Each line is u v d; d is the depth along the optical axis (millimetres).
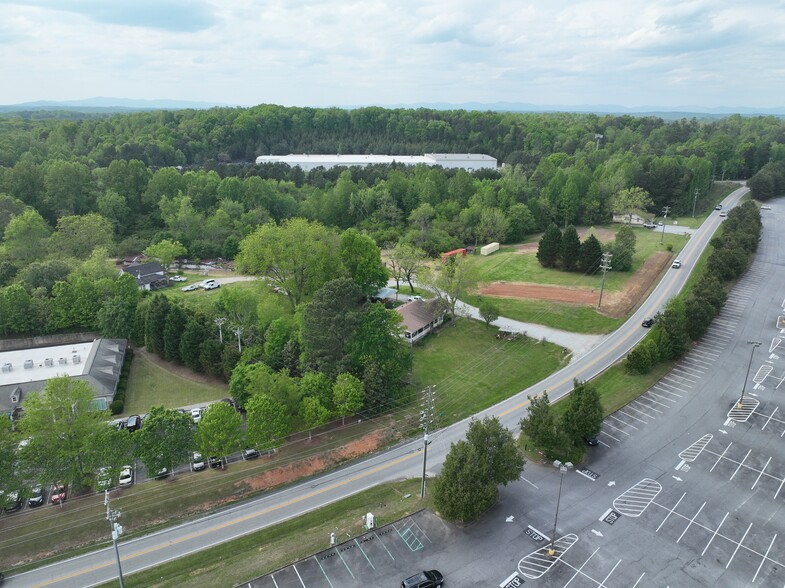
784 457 58906
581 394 59594
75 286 95625
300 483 58094
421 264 116500
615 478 55906
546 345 88625
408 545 47750
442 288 99125
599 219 165250
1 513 54781
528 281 116750
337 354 72312
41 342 93000
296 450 63375
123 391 78188
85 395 58500
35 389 74562
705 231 146375
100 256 111062
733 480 55375
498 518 50625
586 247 117812
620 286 110500
